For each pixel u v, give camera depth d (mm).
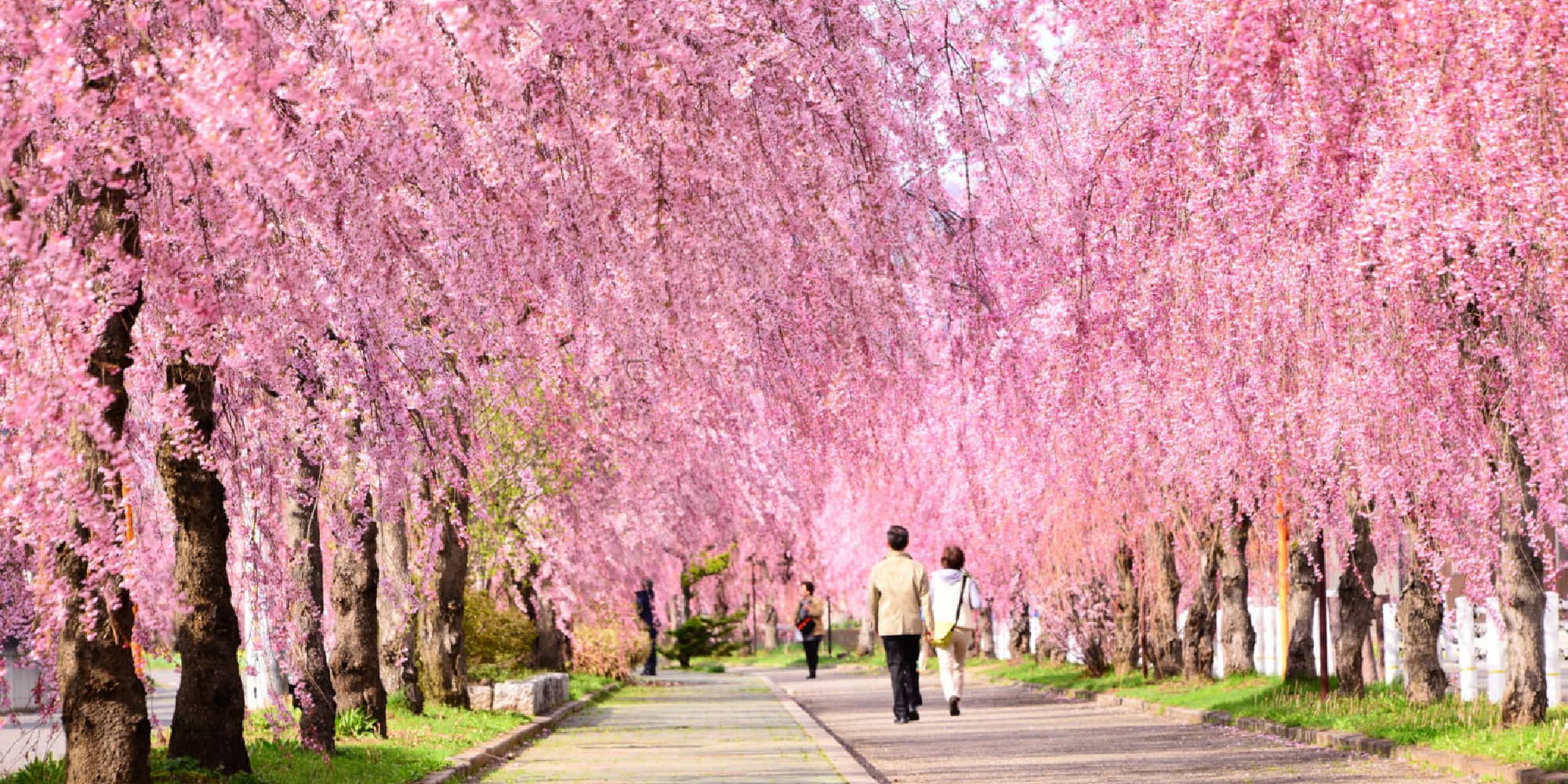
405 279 10305
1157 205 12023
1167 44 11039
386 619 22266
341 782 13008
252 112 6957
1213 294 12086
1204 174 11188
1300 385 13281
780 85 10359
